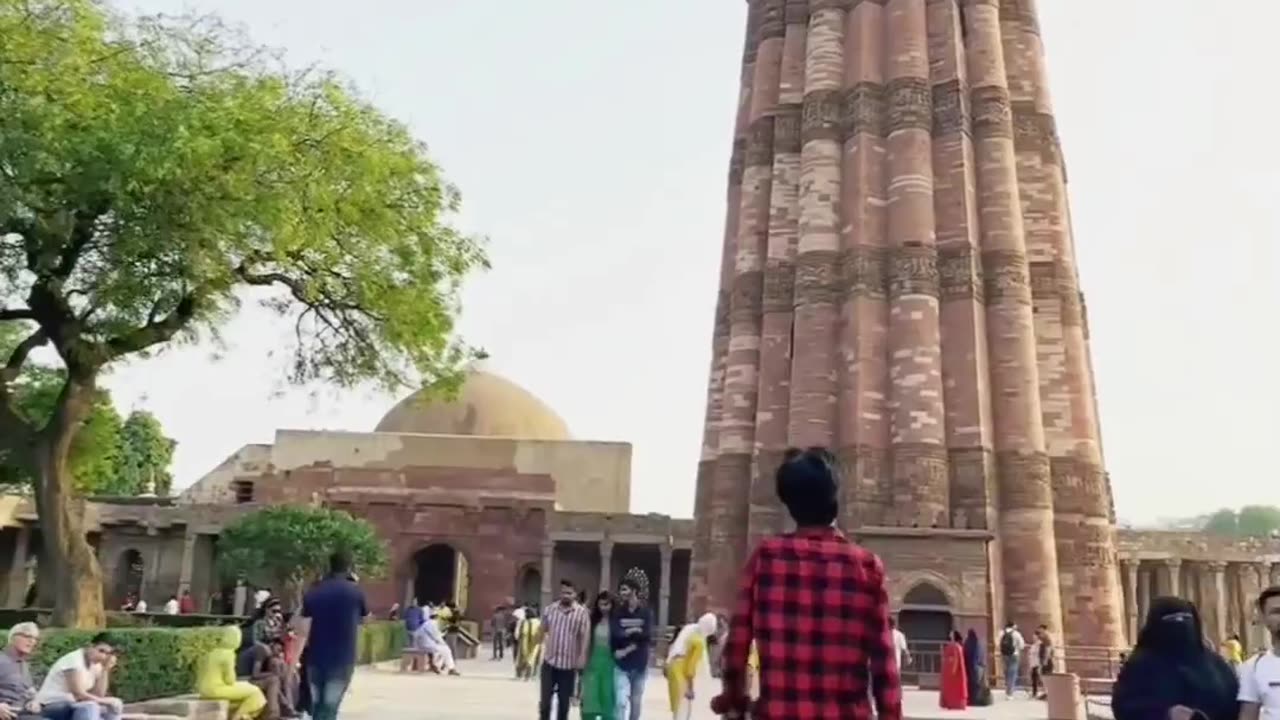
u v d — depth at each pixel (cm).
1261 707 862
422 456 7169
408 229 2817
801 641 641
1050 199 4553
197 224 2206
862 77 4475
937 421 4022
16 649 1423
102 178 2102
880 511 3984
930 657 3756
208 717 1838
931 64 4497
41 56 2188
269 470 7131
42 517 2481
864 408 4066
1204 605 6338
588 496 7162
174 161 2084
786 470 689
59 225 2194
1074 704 2597
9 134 2048
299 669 2178
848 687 638
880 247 4281
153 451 8869
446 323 2955
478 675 3994
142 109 2158
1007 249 4284
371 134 2716
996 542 3975
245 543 5697
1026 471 4056
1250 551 6278
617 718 1911
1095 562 4134
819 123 4509
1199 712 821
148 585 6675
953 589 3784
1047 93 4722
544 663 1877
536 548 6544
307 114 2542
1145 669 859
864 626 646
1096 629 4066
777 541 673
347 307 2895
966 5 4628
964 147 4341
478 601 6494
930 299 4153
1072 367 4378
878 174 4372
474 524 6588
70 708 1473
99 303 2378
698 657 2148
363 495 6650
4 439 2522
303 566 5669
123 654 2014
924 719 2775
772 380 4394
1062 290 4447
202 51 2472
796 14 4878
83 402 2531
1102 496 4241
